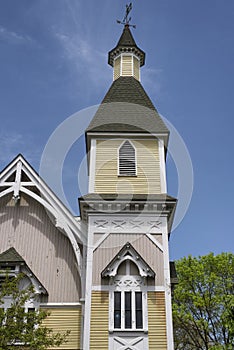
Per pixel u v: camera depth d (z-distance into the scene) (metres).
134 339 18.89
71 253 22.61
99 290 19.97
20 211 23.66
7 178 23.84
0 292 20.25
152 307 19.62
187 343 35.44
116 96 27.70
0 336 16.50
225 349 30.50
